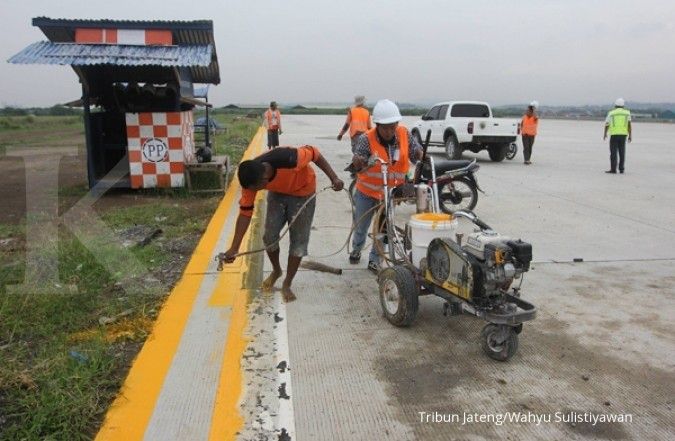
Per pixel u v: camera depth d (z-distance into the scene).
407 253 4.71
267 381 3.60
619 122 13.36
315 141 22.70
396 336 4.30
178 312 4.58
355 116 12.28
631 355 4.05
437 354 4.02
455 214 4.48
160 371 3.65
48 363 3.60
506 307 3.83
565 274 5.82
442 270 4.15
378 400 3.42
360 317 4.64
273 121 17.91
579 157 17.94
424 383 3.63
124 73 10.19
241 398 3.39
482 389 3.57
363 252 6.52
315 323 4.51
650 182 12.20
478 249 3.88
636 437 3.11
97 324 4.29
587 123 52.59
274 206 4.90
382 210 5.11
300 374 3.71
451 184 8.44
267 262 6.00
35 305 4.50
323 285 5.39
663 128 40.91
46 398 3.22
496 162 16.56
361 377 3.69
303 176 4.77
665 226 7.96
